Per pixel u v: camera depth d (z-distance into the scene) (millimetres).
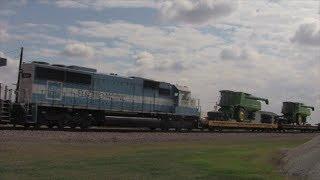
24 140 26203
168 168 18953
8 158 19578
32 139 26922
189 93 48375
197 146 30219
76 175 16250
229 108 56156
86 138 29984
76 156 21641
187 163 20797
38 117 34844
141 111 42906
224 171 18906
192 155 24219
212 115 54312
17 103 33406
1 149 22156
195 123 49219
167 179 16359
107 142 29562
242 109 56906
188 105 48250
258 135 47406
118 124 40875
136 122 42188
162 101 45406
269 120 63250
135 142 30797
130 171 17766
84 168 17984
